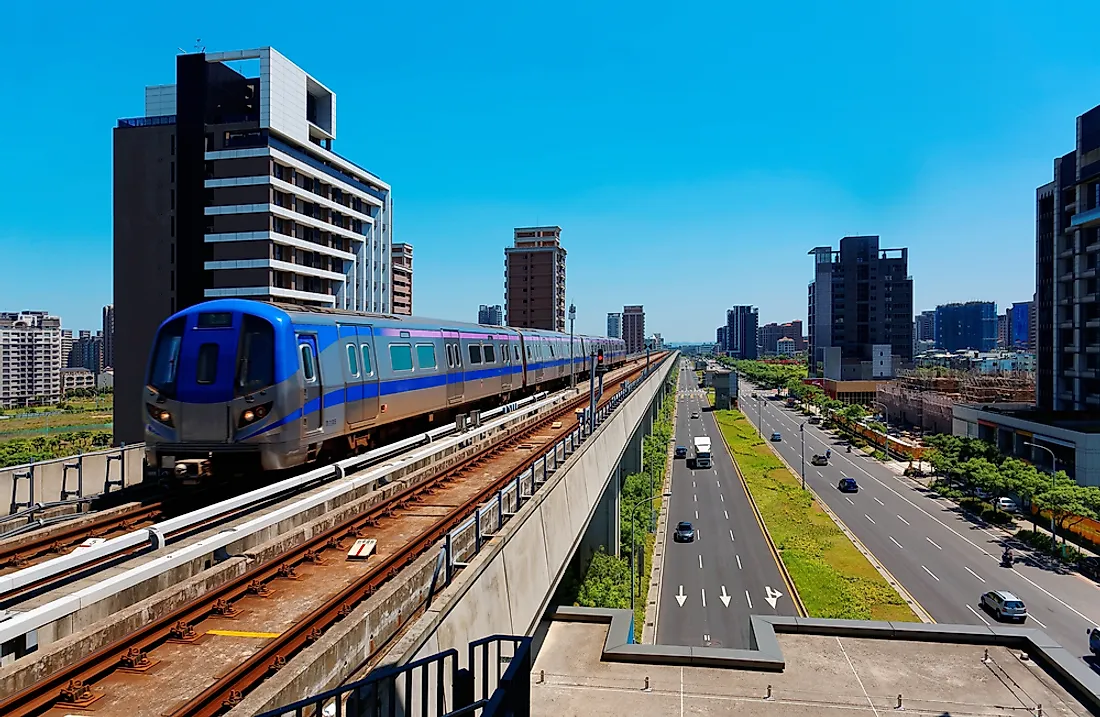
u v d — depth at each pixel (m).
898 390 81.75
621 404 31.48
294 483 11.59
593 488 20.23
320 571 9.25
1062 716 13.15
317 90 58.03
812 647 16.19
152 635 6.93
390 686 5.28
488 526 10.32
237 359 12.66
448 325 23.31
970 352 183.62
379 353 17.36
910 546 38.12
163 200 51.31
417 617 7.98
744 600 31.67
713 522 44.94
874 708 13.63
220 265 50.16
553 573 13.41
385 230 67.69
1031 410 52.00
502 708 4.63
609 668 15.79
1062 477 38.00
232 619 7.55
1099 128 45.28
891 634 16.42
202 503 13.30
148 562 7.64
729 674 15.23
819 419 96.38
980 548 37.34
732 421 94.81
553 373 39.69
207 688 5.95
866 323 122.44
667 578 34.84
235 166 50.44
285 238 51.06
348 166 60.81
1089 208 46.62
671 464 65.12
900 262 121.88
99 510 13.32
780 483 55.31
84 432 72.56
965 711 13.44
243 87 54.91
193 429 12.55
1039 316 54.75
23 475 12.67
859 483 55.19
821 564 35.38
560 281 122.88
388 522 11.86
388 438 19.38
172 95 55.44
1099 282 46.41
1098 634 23.61
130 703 5.72
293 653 6.88
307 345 13.96
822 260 130.62
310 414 13.74
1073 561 34.28
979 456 46.47
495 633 9.21
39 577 7.04
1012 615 27.34
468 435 18.28
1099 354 46.28
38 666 5.74
